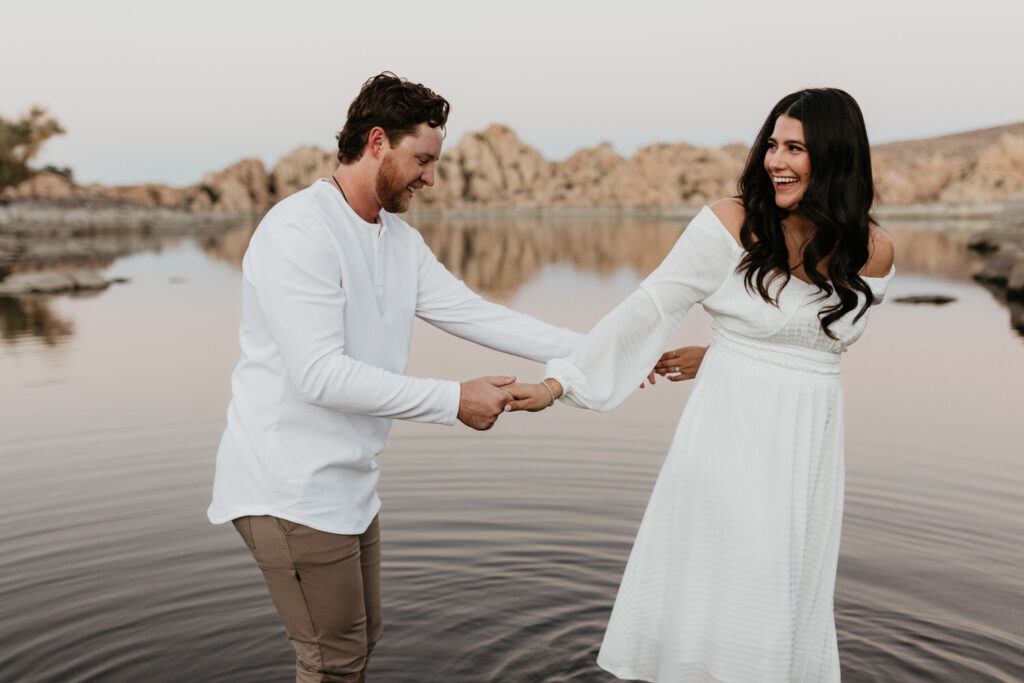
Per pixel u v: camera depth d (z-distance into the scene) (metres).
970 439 5.02
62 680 2.58
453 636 2.90
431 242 26.89
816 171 2.04
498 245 25.50
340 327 2.19
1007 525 3.74
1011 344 8.26
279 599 2.35
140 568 3.33
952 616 2.98
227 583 3.21
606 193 71.00
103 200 53.88
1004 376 6.79
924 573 3.30
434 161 2.31
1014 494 4.10
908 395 6.16
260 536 2.27
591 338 2.30
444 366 7.21
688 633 2.24
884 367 7.20
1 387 6.48
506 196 71.00
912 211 53.66
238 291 13.66
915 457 4.68
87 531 3.68
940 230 32.50
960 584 3.21
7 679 2.58
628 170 71.75
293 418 2.24
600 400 2.29
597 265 18.22
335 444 2.27
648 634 2.32
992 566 3.36
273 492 2.23
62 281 13.91
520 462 4.63
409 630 2.94
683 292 2.23
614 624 2.37
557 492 4.18
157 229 39.59
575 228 38.41
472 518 3.87
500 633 2.92
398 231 2.49
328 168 66.38
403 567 3.41
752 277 2.13
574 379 2.29
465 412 2.28
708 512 2.21
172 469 4.48
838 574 3.30
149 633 2.86
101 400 6.02
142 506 3.96
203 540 3.59
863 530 3.71
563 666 2.72
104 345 8.52
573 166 73.06
